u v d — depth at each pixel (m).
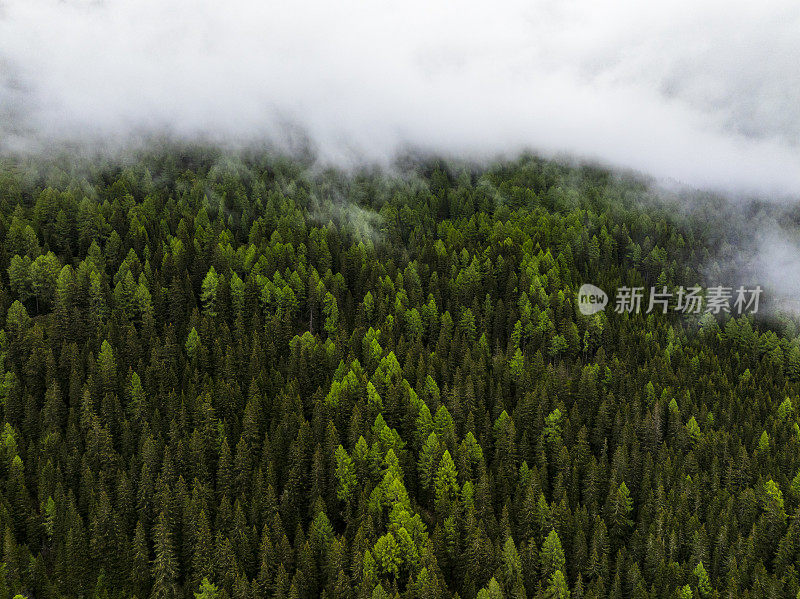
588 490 87.00
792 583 74.19
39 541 77.62
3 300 106.69
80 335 106.25
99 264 124.25
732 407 108.25
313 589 73.19
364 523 76.94
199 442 84.88
